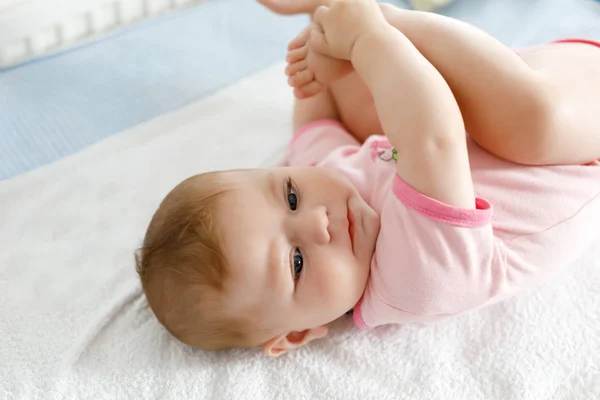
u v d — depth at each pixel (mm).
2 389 873
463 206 745
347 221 825
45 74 1372
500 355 864
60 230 1086
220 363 895
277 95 1322
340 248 809
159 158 1208
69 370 887
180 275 807
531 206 813
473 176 833
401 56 777
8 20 1332
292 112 1285
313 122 1104
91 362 899
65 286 999
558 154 804
